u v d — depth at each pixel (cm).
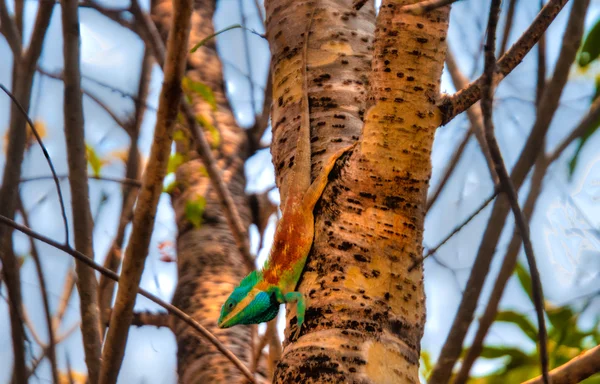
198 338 992
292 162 680
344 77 708
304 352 509
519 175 720
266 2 820
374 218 543
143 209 645
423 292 546
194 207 971
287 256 630
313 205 609
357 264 535
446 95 561
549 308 952
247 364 964
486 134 361
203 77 1269
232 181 1170
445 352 703
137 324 1088
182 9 583
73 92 800
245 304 755
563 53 721
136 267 660
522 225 351
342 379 489
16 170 884
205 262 1077
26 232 661
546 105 719
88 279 773
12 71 961
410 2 553
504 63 581
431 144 544
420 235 546
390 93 543
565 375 605
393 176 541
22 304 927
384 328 512
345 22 752
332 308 522
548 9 577
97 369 747
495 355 962
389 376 496
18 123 885
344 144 655
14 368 865
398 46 547
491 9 369
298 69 731
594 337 932
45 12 877
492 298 711
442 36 555
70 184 793
